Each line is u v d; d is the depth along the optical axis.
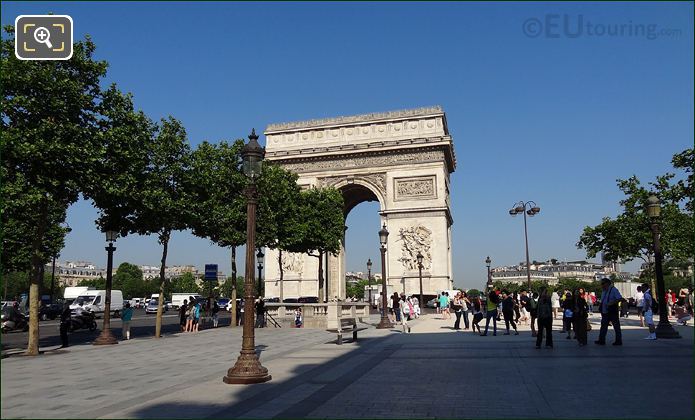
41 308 84.88
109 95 37.22
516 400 15.54
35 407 15.89
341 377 20.70
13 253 69.50
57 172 33.25
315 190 79.69
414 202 93.19
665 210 59.88
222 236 56.62
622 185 64.88
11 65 31.41
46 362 27.94
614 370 20.47
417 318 69.00
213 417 14.38
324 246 75.81
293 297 97.81
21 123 31.80
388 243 92.88
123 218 43.91
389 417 13.91
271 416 14.38
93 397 17.47
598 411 13.91
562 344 31.08
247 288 21.00
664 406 14.30
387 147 95.19
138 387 19.44
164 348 35.41
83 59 35.12
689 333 36.38
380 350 30.14
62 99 33.22
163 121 47.12
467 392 16.92
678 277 110.56
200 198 52.50
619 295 29.58
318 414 14.48
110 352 33.09
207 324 65.81
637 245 62.62
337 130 100.25
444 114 96.69
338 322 34.62
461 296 48.59
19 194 31.33
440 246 90.31
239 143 59.97
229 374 20.16
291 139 102.44
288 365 24.62
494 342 33.47
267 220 61.94
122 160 37.34
